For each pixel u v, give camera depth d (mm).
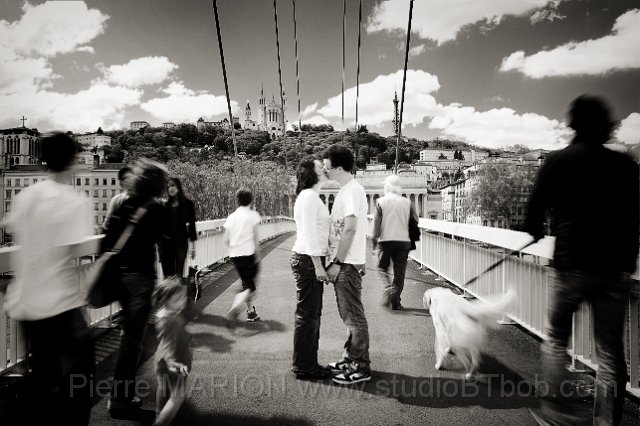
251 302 6586
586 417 3496
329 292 8820
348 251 4320
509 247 6078
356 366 4305
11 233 3098
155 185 3855
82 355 3191
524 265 5680
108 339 5730
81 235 3160
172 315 3666
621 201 3143
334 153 4480
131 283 3693
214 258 12656
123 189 4332
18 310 3031
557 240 3318
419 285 9367
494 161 89500
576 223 3197
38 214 3039
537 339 5512
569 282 3223
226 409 3713
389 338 5684
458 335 4352
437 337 4664
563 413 3352
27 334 3078
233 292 8734
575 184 3195
